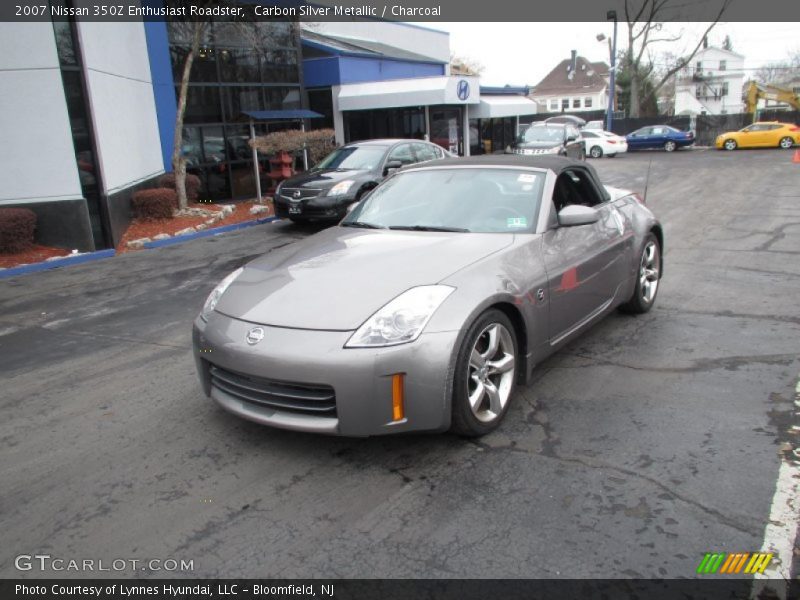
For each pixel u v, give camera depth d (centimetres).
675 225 1079
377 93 2052
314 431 317
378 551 265
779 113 3966
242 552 268
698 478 309
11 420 414
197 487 319
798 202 1287
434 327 319
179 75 1539
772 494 294
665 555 255
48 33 980
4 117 986
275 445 358
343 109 2103
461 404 329
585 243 448
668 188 1666
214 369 356
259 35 1709
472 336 333
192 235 1154
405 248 385
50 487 326
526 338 377
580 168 493
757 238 921
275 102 1788
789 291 634
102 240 1077
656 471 316
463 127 2481
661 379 428
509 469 323
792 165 2206
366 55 2205
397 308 321
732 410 379
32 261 963
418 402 315
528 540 267
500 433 361
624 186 1762
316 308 331
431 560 258
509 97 2998
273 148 1498
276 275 375
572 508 288
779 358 457
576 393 411
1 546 279
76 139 1034
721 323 541
